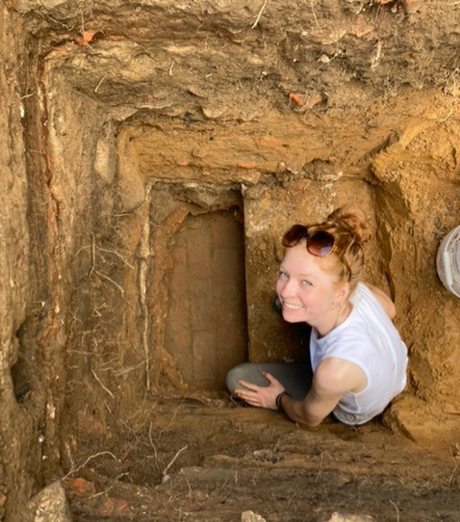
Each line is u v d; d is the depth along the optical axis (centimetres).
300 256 194
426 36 188
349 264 197
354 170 258
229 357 301
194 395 276
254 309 279
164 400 266
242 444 219
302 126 229
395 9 180
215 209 290
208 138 237
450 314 250
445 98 217
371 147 243
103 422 212
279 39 187
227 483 184
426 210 251
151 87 204
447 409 243
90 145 205
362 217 244
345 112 220
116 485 179
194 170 258
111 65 189
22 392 166
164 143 240
